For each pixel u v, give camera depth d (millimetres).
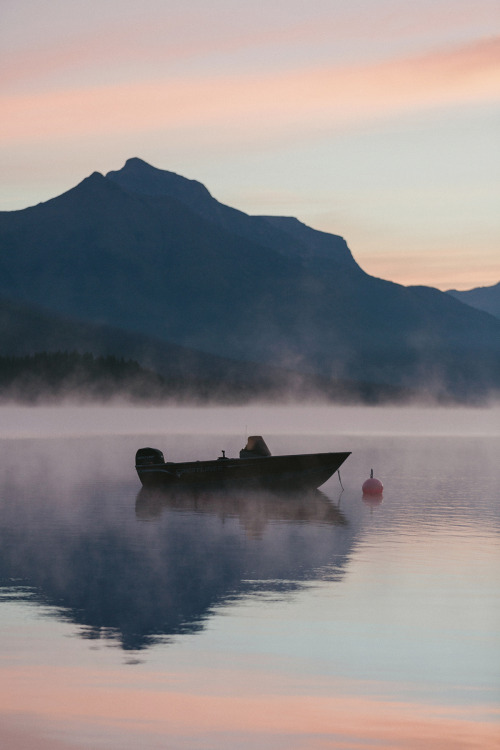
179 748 11648
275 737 12039
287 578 21578
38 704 13172
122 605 18766
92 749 11570
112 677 14352
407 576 21938
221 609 18547
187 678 14375
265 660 15305
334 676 14578
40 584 20688
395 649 16016
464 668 15016
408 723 12578
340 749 11672
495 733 12234
